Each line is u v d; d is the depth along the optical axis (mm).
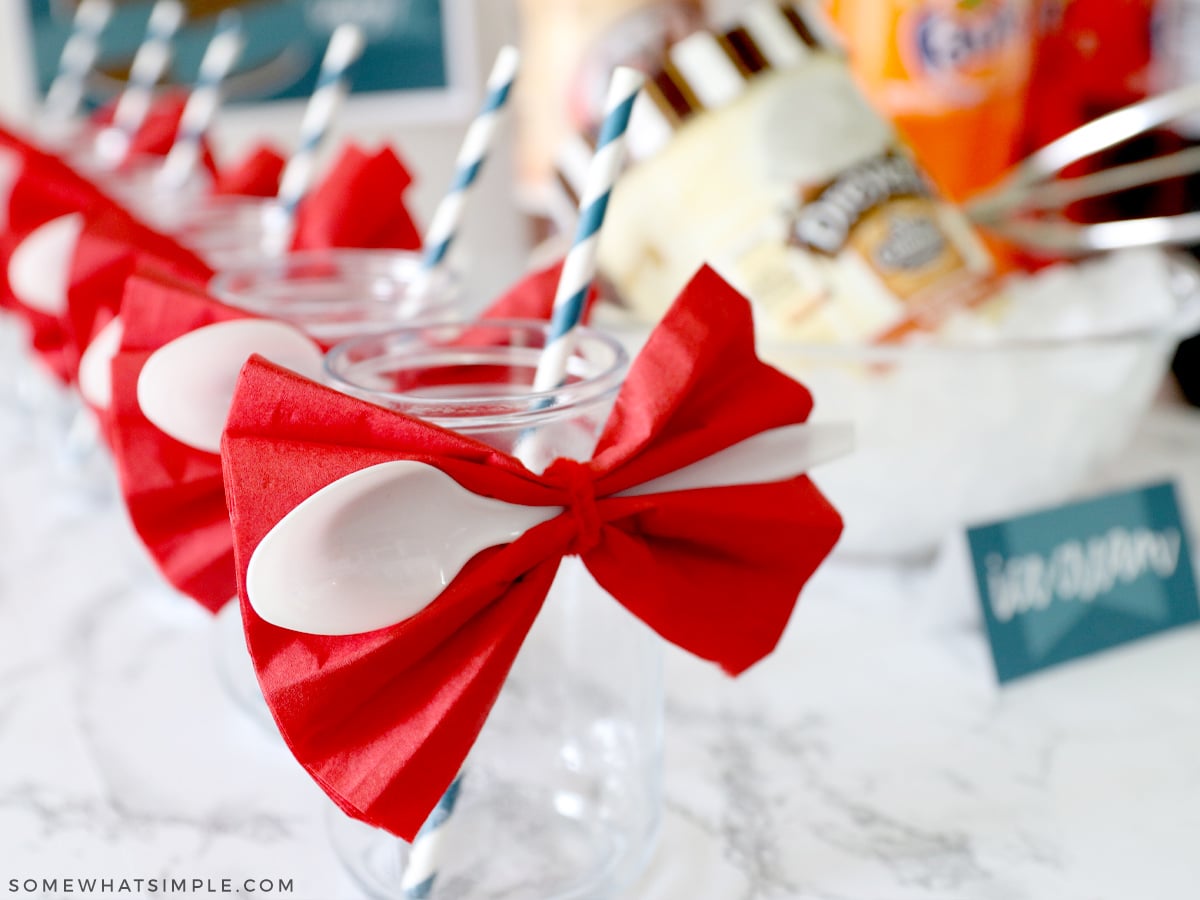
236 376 321
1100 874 334
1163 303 485
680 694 419
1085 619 436
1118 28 583
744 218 450
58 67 902
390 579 260
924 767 380
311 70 923
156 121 711
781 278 448
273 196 595
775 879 334
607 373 299
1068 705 413
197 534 336
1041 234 542
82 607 478
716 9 791
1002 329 476
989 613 418
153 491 330
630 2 680
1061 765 380
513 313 368
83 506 574
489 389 332
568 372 323
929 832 352
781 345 425
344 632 261
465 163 384
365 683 266
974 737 395
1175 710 408
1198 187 602
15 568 508
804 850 345
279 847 348
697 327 296
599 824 328
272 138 932
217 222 530
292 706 263
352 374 308
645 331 444
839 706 412
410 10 925
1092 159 604
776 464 308
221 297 368
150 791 371
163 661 442
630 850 328
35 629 461
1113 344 439
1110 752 386
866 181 452
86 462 570
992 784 372
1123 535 446
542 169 740
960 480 450
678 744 392
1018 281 528
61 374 513
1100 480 564
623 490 291
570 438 299
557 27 700
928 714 407
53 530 546
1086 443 457
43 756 386
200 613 475
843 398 438
